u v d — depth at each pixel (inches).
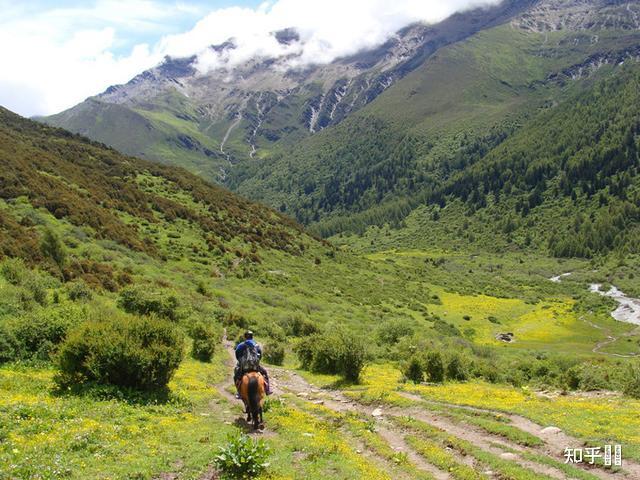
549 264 7170.3
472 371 1315.2
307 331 2043.6
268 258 3449.8
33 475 354.9
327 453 501.0
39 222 2260.1
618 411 743.7
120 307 1563.7
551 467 510.0
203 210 3855.8
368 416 733.9
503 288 5132.9
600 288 5433.1
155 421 554.9
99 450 429.7
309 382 1095.6
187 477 399.5
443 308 3644.2
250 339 627.8
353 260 4500.5
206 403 729.6
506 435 620.1
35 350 824.9
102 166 3912.4
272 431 576.1
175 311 1620.3
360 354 1063.6
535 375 1425.9
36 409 520.1
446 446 582.6
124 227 2802.7
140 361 654.5
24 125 4434.1
